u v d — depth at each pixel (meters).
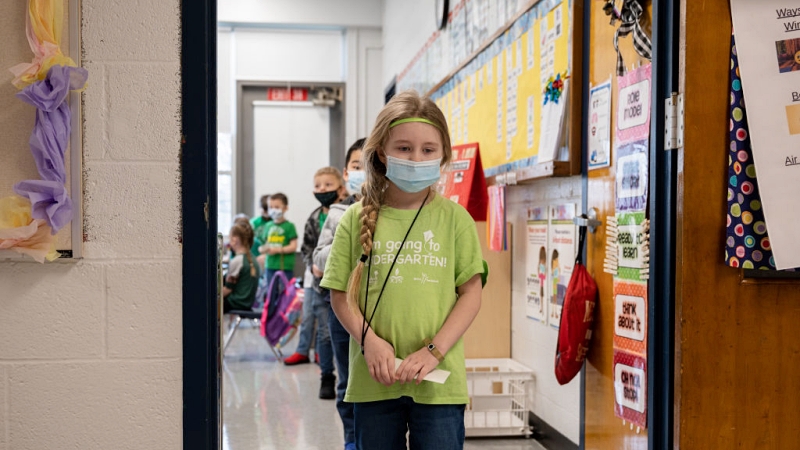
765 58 1.81
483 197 3.81
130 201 1.59
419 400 1.62
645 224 2.19
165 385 1.60
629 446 2.32
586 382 2.73
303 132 9.10
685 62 1.84
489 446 3.27
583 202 2.79
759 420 1.85
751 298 1.84
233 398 4.27
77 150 1.55
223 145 8.99
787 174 1.79
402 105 1.66
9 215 1.49
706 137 1.84
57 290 1.57
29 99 1.44
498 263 3.82
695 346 1.84
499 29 3.90
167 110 1.60
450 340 1.60
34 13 1.47
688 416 1.84
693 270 1.84
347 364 2.92
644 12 2.21
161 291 1.60
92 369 1.58
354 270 1.65
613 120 2.52
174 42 1.60
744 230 1.82
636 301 2.26
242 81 8.95
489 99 4.18
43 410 1.58
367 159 1.71
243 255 5.75
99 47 1.58
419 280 1.65
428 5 6.10
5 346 1.56
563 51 2.96
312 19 8.74
